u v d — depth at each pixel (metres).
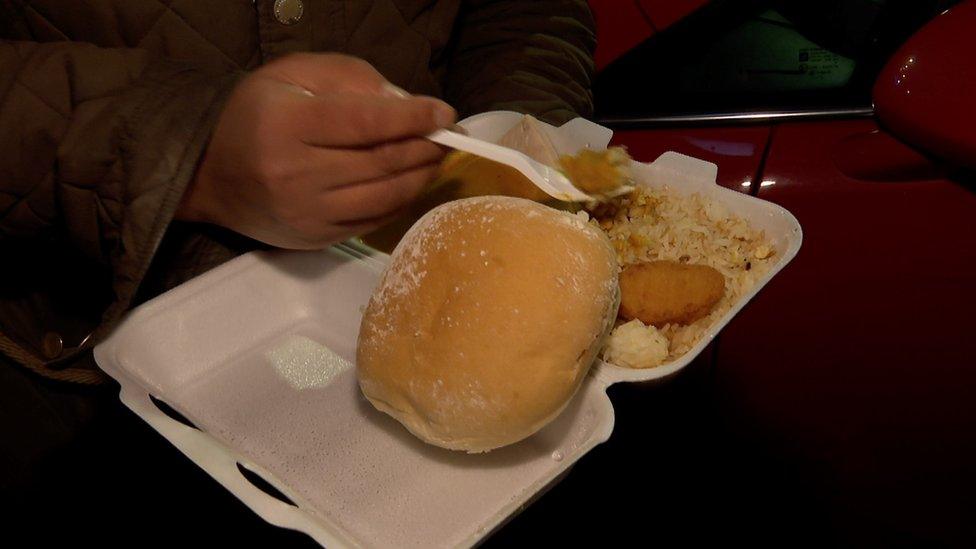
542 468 0.69
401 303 0.69
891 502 1.29
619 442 1.39
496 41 1.17
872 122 1.17
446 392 0.64
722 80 1.28
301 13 0.92
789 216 0.85
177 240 0.90
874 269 1.14
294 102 0.64
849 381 1.23
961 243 1.08
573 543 1.24
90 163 0.67
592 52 1.27
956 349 1.15
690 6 1.30
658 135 1.26
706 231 0.88
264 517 0.57
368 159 0.66
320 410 0.78
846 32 1.22
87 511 1.02
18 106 0.68
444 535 0.64
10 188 0.71
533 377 0.63
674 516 1.30
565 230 0.68
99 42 0.85
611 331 0.74
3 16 0.85
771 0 1.29
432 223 0.71
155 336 0.79
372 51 1.00
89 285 0.90
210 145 0.68
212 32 0.88
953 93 0.92
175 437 0.64
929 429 1.22
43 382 0.89
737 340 1.26
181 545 1.04
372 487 0.69
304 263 0.88
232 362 0.83
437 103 0.69
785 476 1.34
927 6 1.16
